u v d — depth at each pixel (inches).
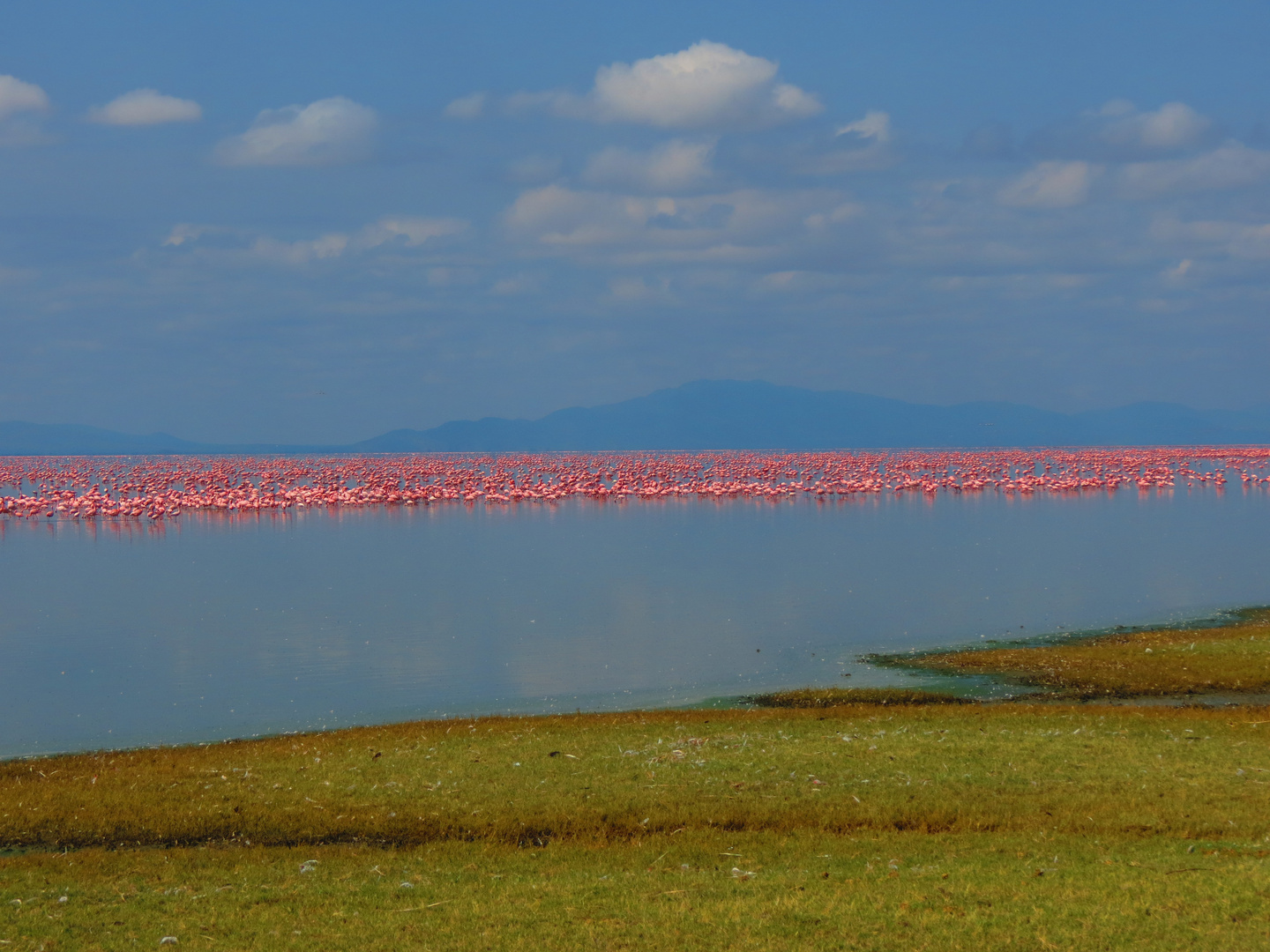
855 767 1042.1
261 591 2440.9
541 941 694.5
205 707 1465.3
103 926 734.5
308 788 1027.9
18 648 1849.2
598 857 855.7
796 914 716.0
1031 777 1003.9
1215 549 3016.7
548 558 2957.7
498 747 1154.0
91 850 896.3
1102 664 1569.9
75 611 2198.6
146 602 2299.5
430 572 2716.5
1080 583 2444.6
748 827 912.3
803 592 2346.2
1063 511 4220.0
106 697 1521.9
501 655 1760.6
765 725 1240.2
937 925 690.8
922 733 1171.3
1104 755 1067.3
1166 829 868.6
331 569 2797.7
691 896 757.3
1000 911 706.2
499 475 6466.5
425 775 1056.8
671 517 4188.0
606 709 1417.3
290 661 1732.3
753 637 1878.7
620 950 679.7
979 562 2807.6
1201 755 1067.3
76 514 4458.7
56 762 1169.4
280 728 1359.5
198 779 1069.8
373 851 885.8
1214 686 1432.1
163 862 860.0
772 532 3558.1
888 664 1654.8
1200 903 703.1
